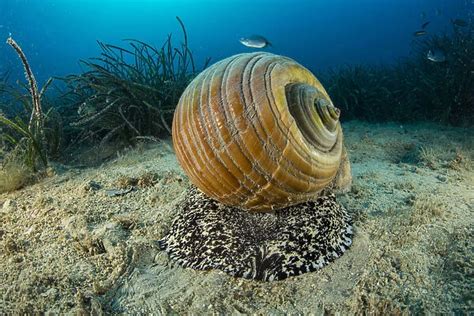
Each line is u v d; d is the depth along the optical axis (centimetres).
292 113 32
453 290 30
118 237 41
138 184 55
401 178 53
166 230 43
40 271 38
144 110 78
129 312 32
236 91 31
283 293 32
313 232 35
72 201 52
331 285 32
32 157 64
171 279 35
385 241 37
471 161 59
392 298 30
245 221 38
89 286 35
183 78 86
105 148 77
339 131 37
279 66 33
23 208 51
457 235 37
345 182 45
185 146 33
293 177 32
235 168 31
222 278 34
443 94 93
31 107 78
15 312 33
